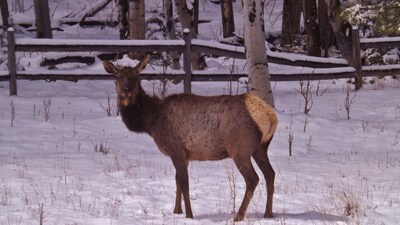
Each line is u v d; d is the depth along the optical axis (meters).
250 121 15.70
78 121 27.84
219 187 19.33
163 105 16.64
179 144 16.34
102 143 24.95
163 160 23.00
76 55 39.34
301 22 56.50
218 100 16.12
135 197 17.94
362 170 22.00
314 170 21.95
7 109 29.09
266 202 17.09
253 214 16.34
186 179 16.25
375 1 31.64
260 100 15.88
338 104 32.62
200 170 21.70
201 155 16.36
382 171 21.81
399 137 26.91
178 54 38.41
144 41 32.53
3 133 25.38
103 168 21.50
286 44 50.72
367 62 40.38
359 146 25.94
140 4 41.19
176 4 40.97
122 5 44.81
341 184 19.75
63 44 32.09
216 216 16.22
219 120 15.88
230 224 15.25
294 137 26.66
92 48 32.31
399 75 37.34
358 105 32.34
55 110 29.69
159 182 19.70
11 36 31.53
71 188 18.77
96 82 36.84
